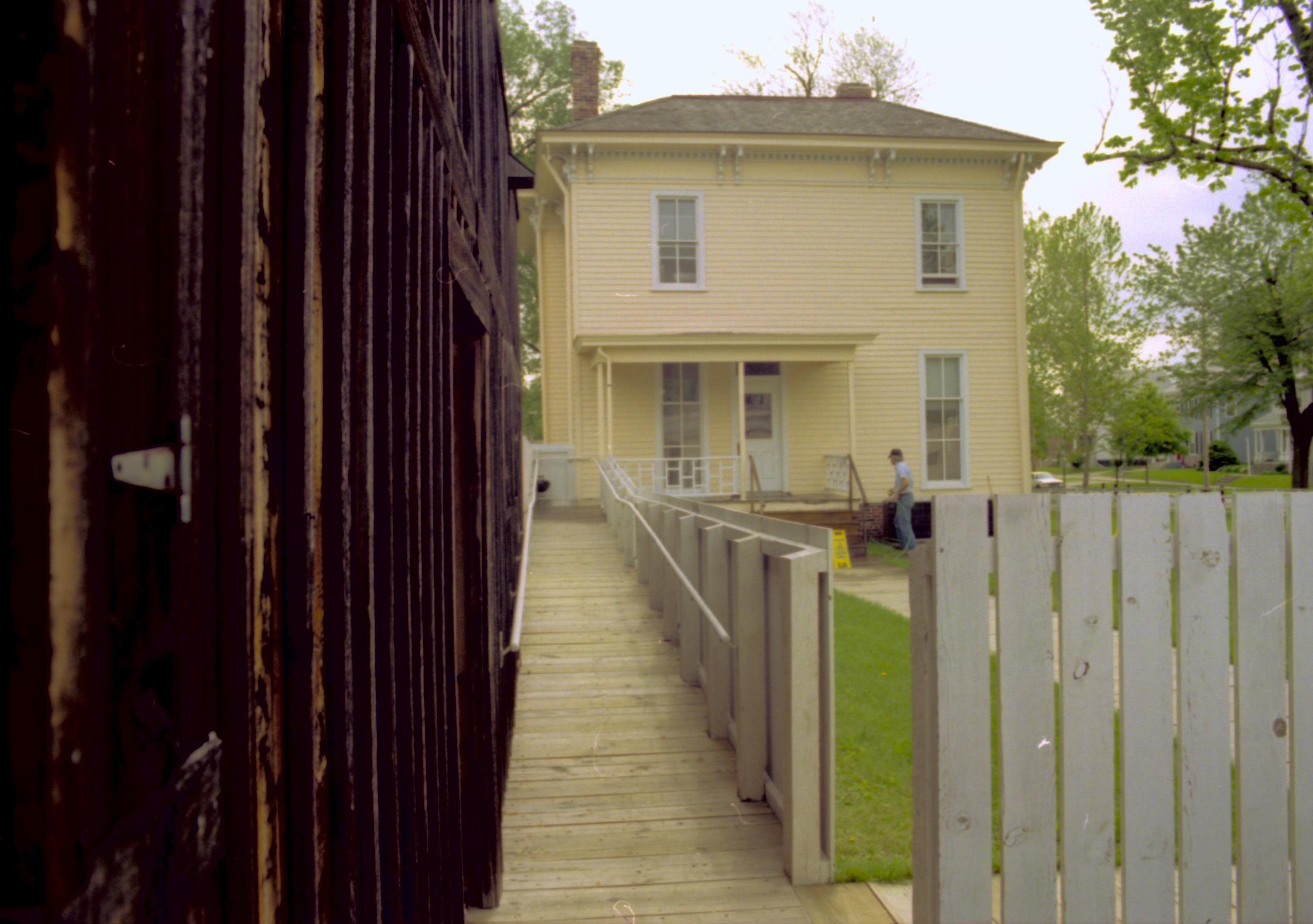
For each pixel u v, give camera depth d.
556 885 3.05
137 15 0.64
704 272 14.95
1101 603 2.21
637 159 14.87
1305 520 2.29
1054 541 2.22
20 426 0.51
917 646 2.30
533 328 31.08
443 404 2.19
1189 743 2.23
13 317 0.51
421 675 1.74
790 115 16.33
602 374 14.03
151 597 0.66
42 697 0.52
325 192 1.10
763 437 15.45
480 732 2.90
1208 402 22.45
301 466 0.95
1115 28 10.00
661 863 3.21
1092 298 27.47
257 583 0.83
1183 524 2.24
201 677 0.75
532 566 9.07
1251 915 2.24
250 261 0.81
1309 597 2.28
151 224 0.66
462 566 2.95
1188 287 21.98
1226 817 2.24
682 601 5.57
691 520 5.64
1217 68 9.60
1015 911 2.16
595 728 4.73
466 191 2.87
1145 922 2.20
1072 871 2.19
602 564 9.15
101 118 0.58
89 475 0.56
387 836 1.37
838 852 3.29
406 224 1.63
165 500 0.68
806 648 3.04
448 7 2.62
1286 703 2.29
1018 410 15.58
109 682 0.59
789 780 3.06
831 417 15.42
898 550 14.22
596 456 14.95
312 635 0.96
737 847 3.33
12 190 0.51
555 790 3.92
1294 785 2.26
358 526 1.22
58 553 0.53
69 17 0.53
